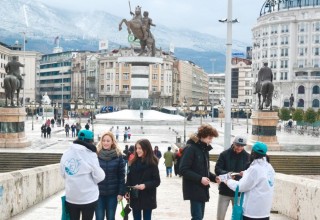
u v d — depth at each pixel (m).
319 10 129.25
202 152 9.09
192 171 8.95
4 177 12.40
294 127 88.00
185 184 9.15
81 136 8.20
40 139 56.00
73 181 8.06
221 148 46.62
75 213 8.21
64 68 181.62
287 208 13.17
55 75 189.38
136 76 79.94
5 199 11.99
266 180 7.79
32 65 162.00
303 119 84.75
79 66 174.00
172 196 17.78
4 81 42.50
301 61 131.88
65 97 180.50
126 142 53.41
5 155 36.69
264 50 139.75
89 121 80.25
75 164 8.06
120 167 9.23
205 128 9.09
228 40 25.56
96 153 8.62
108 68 156.25
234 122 119.88
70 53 183.50
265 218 7.89
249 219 7.88
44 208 14.10
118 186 9.21
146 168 9.15
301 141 57.28
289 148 45.84
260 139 43.41
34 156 36.66
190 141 9.21
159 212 13.59
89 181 8.16
